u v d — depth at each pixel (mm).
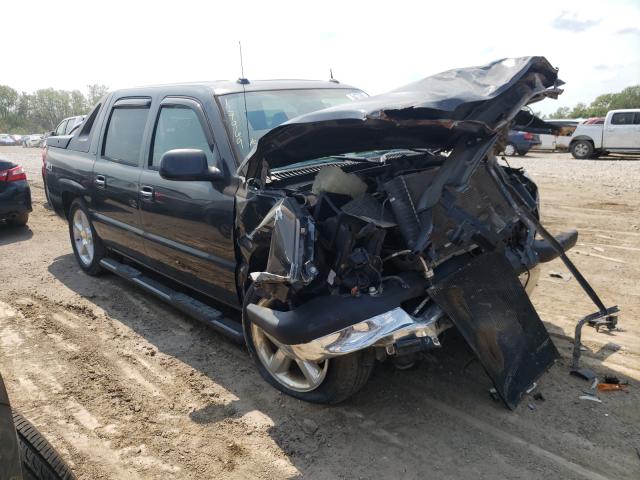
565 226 7270
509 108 2678
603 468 2615
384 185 2812
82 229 5762
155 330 4383
